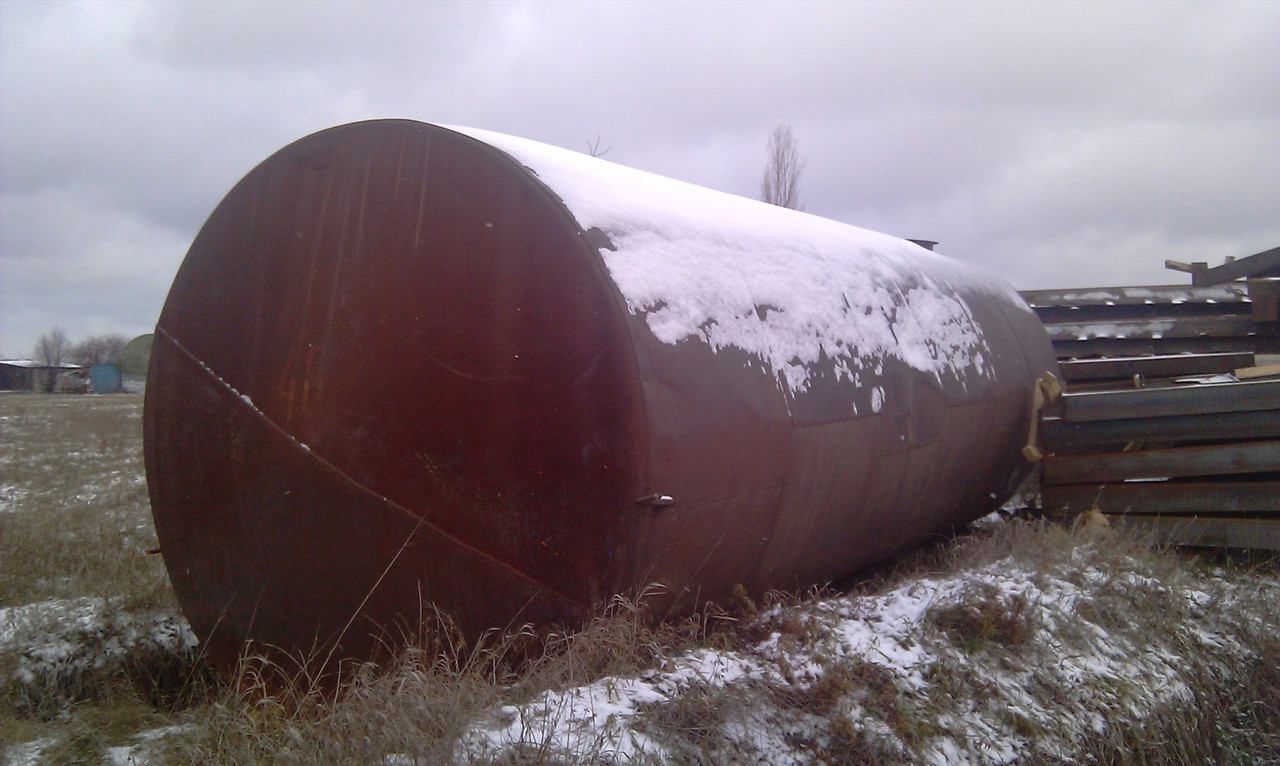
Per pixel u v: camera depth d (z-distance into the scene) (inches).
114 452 676.1
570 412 150.0
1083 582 230.2
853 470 197.5
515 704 144.0
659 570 153.1
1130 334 482.9
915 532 253.9
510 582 158.7
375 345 170.9
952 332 257.8
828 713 157.3
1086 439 291.7
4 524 330.6
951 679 176.1
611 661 149.8
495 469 157.8
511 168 157.8
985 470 277.9
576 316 149.5
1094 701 182.2
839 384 193.8
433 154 166.9
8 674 197.2
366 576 174.2
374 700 140.4
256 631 194.2
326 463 176.1
